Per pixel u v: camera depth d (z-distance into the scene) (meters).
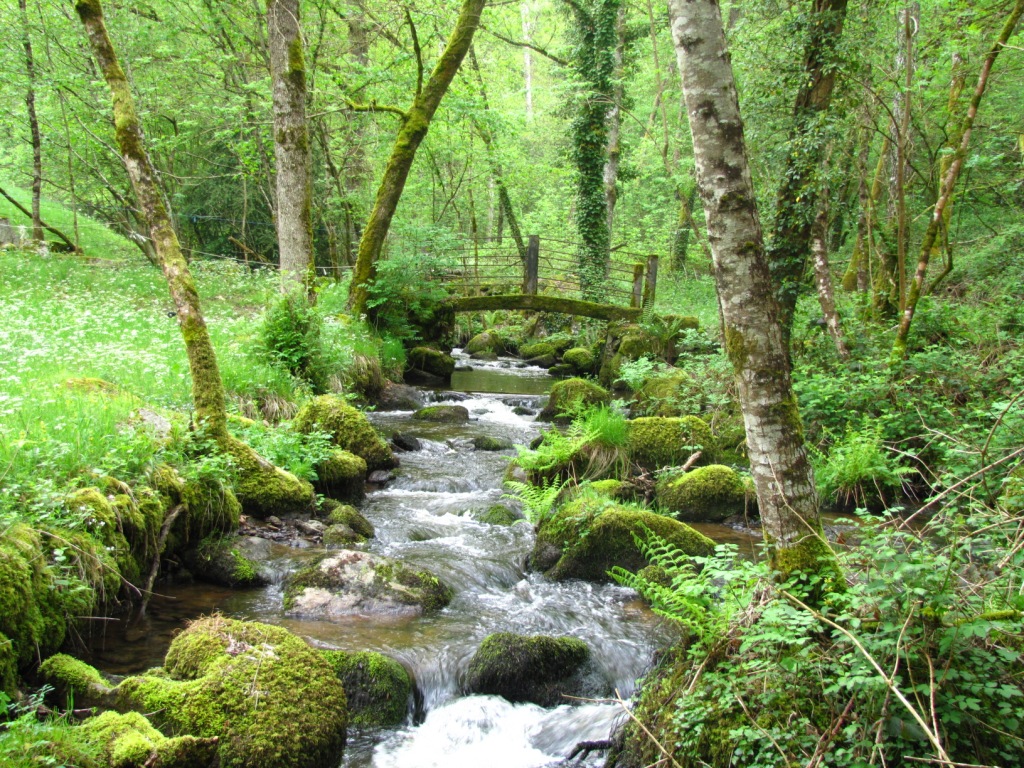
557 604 5.64
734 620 3.64
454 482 8.48
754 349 3.75
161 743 3.10
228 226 23.08
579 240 25.50
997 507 4.34
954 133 10.86
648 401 12.20
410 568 5.63
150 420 6.16
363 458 8.56
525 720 4.32
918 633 3.13
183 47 17.70
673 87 22.66
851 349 10.66
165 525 5.29
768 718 3.22
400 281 15.62
